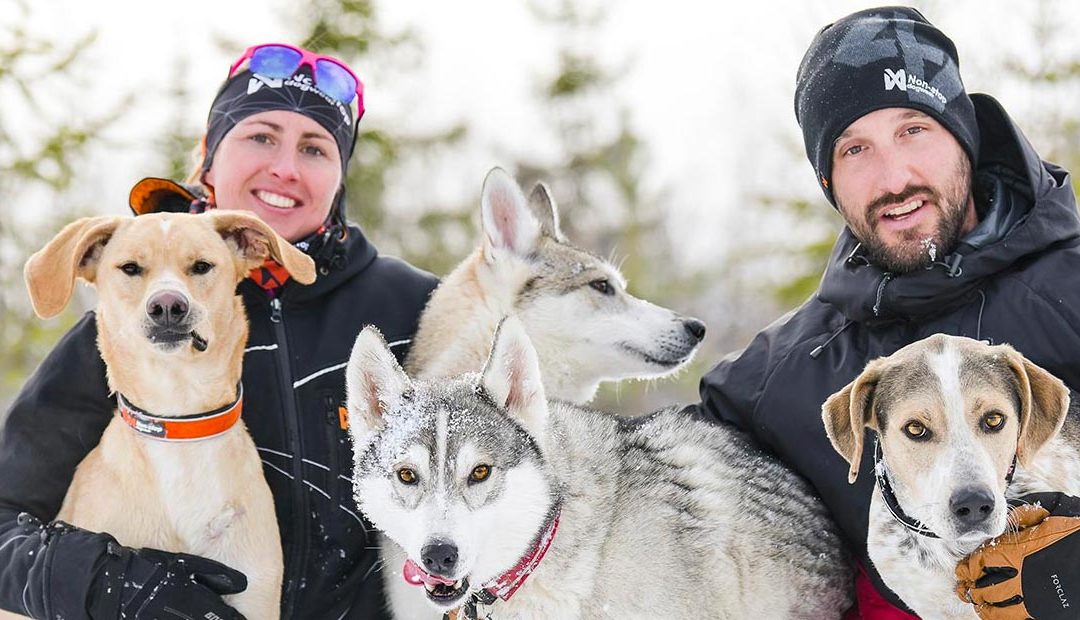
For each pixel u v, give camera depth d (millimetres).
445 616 3266
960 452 2768
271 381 3521
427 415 3096
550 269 4348
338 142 3896
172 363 3068
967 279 3225
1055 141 10703
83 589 2895
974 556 2834
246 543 3182
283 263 3201
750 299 18141
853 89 3402
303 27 12078
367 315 3861
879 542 3061
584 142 16359
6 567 3027
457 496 2969
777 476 3523
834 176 3564
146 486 3123
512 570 3062
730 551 3246
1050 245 3262
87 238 3092
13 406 3340
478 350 4070
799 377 3523
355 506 3480
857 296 3391
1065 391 2812
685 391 13195
